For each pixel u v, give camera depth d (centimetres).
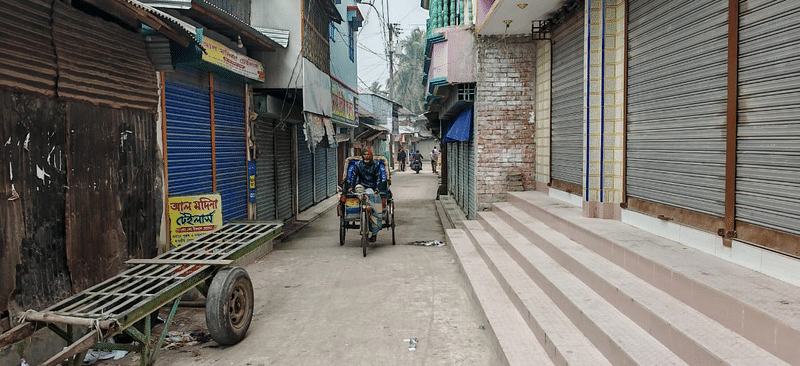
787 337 269
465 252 791
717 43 409
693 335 311
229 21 743
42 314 360
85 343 333
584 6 664
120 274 458
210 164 791
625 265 466
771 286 334
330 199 1903
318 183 1738
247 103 945
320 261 843
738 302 309
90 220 486
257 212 1032
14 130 397
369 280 715
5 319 386
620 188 610
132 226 559
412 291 656
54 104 440
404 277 728
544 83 920
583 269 491
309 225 1288
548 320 443
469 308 584
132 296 396
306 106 993
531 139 991
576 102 745
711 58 418
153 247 604
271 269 791
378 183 962
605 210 631
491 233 833
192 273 452
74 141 463
